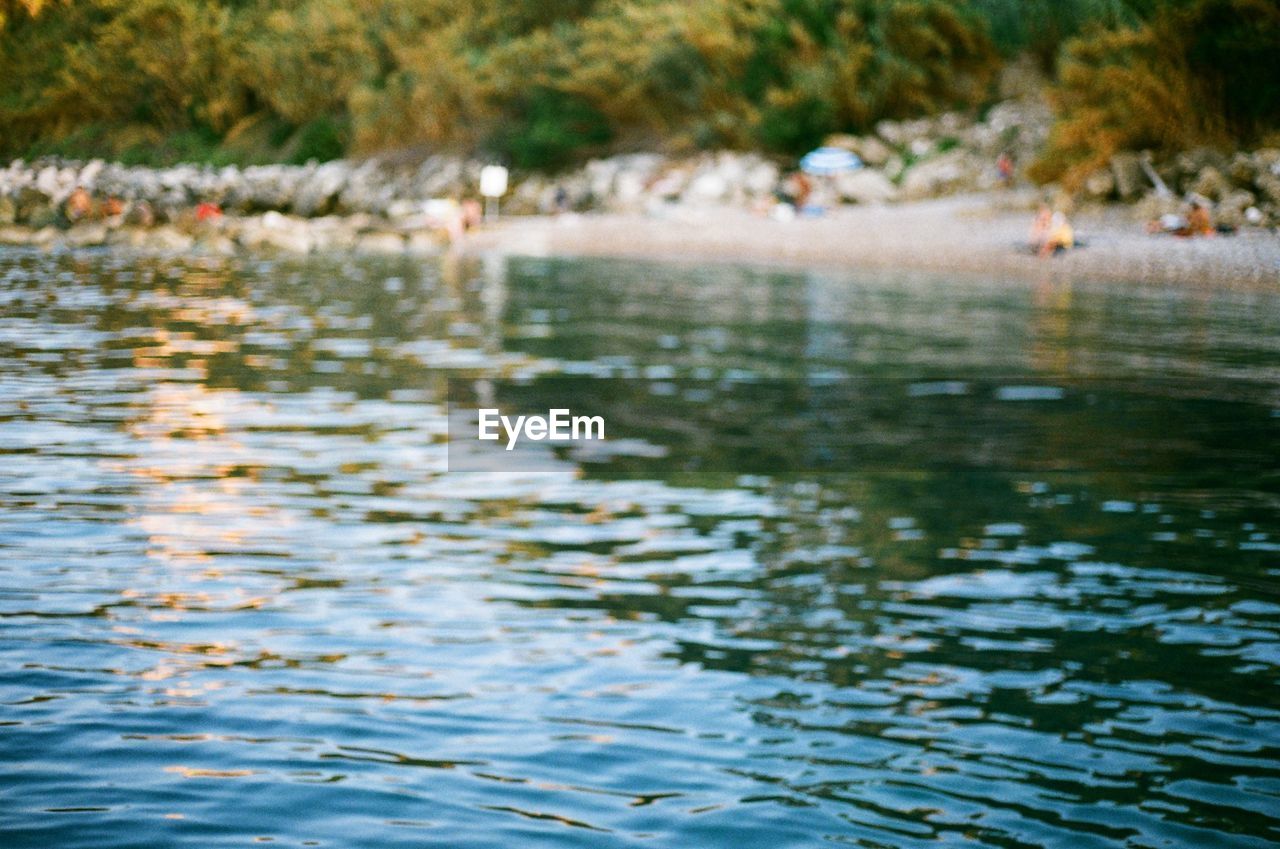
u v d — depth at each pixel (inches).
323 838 201.6
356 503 405.4
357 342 759.7
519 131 2140.7
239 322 837.2
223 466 446.9
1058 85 1556.3
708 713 253.8
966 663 282.5
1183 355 713.0
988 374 657.0
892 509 412.2
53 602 303.1
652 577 340.2
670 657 283.1
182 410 541.6
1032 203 1433.3
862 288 1046.4
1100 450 494.0
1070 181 1401.3
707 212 1642.5
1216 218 1261.1
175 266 1243.8
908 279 1101.1
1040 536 382.0
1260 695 267.0
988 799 221.3
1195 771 233.0
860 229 1437.0
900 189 1608.0
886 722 251.4
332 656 277.6
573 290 1053.8
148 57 2755.9
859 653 288.2
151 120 2800.2
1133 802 221.1
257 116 2704.2
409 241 1492.4
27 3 2797.7
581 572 343.3
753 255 1310.3
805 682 270.8
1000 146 1609.3
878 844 205.6
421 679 267.0
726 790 221.9
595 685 266.7
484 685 264.7
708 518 398.6
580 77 2026.3
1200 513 408.5
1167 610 318.7
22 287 1015.6
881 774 229.5
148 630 287.9
